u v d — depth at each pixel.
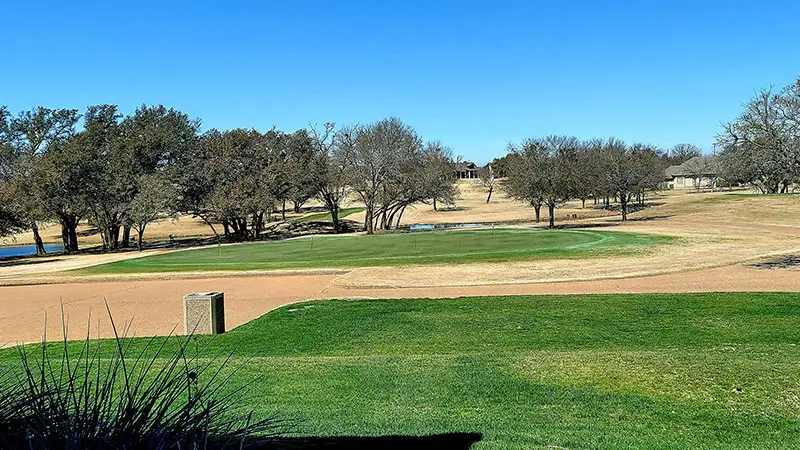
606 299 14.95
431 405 6.79
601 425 5.99
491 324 12.62
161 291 20.34
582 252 26.80
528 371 7.97
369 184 53.38
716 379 7.24
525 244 30.28
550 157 47.62
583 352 9.04
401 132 54.97
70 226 49.78
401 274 21.86
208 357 10.02
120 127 59.75
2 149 49.19
